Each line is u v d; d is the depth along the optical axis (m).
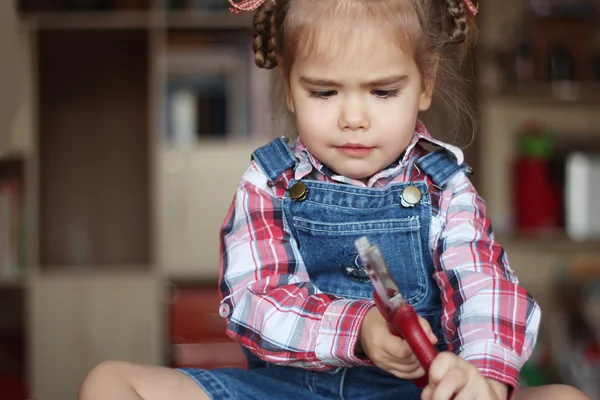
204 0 3.16
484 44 3.19
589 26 3.17
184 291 3.16
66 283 3.11
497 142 3.31
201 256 3.15
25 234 3.11
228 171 3.16
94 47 3.56
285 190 1.32
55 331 3.11
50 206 3.54
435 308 1.29
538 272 3.31
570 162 3.20
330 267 1.31
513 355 1.08
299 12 1.20
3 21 2.57
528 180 3.18
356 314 1.11
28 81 3.08
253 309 1.19
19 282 3.11
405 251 1.29
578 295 3.20
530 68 3.15
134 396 1.16
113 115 3.57
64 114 3.55
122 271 3.16
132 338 3.12
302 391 1.30
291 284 1.21
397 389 1.29
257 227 1.29
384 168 1.30
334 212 1.30
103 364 1.20
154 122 3.15
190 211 3.15
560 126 3.33
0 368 3.21
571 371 2.95
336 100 1.19
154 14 3.13
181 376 1.24
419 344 0.95
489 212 3.25
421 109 1.31
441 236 1.27
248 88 3.22
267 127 3.20
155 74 3.15
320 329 1.12
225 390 1.25
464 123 1.49
